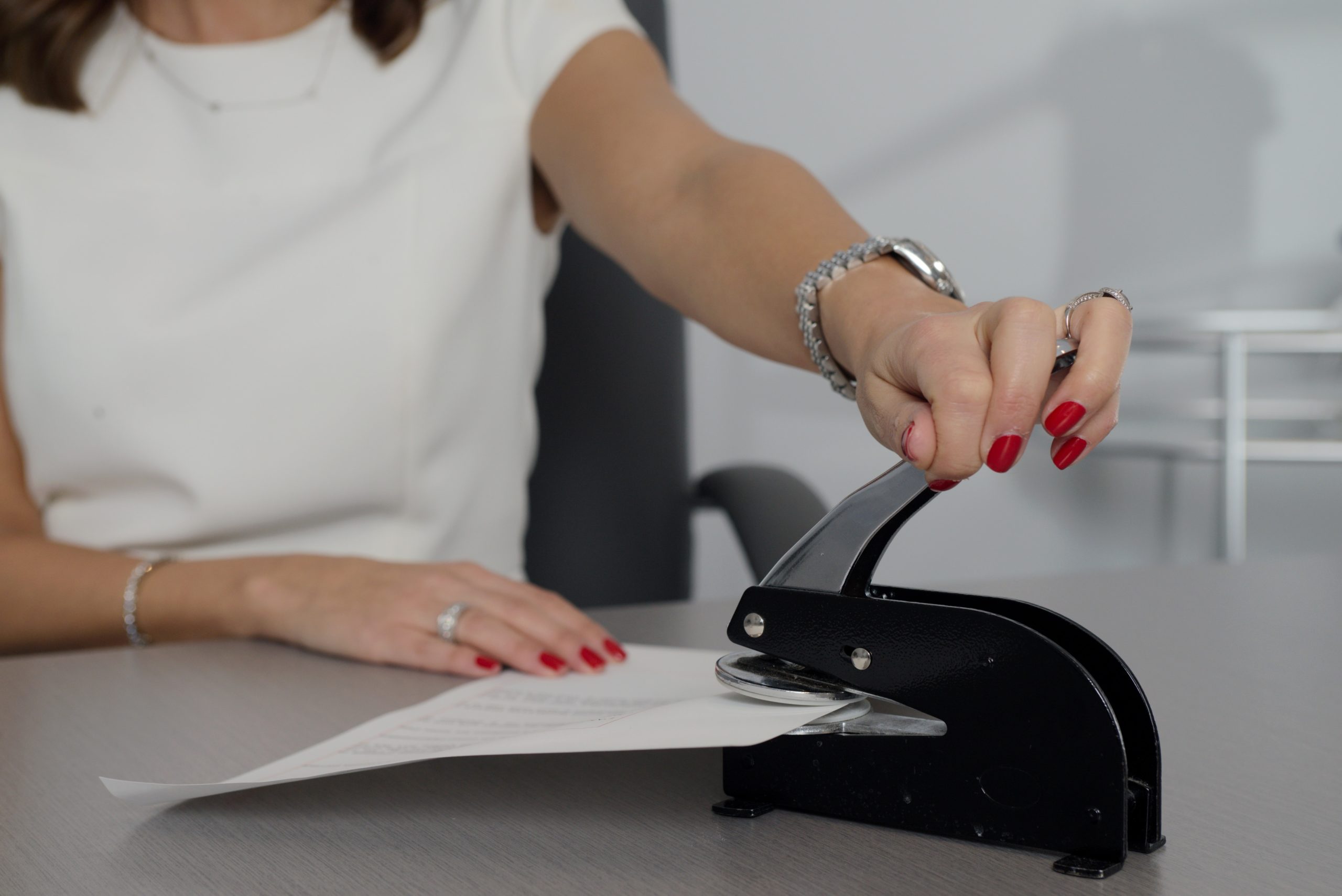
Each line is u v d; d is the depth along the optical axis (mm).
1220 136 2576
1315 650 621
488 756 457
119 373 998
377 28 1075
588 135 952
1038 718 344
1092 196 2578
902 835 364
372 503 1048
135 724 526
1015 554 2660
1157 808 347
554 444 1160
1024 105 2549
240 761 466
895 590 411
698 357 2482
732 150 785
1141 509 2643
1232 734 472
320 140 1060
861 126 2531
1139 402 2617
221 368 1008
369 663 648
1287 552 2639
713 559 2543
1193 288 2609
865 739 374
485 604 642
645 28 1208
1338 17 2543
